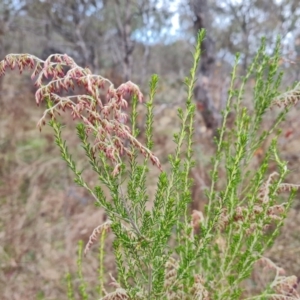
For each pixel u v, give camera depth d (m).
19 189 4.70
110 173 0.89
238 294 1.12
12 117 6.10
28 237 3.82
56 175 4.86
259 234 1.10
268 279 2.49
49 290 3.16
